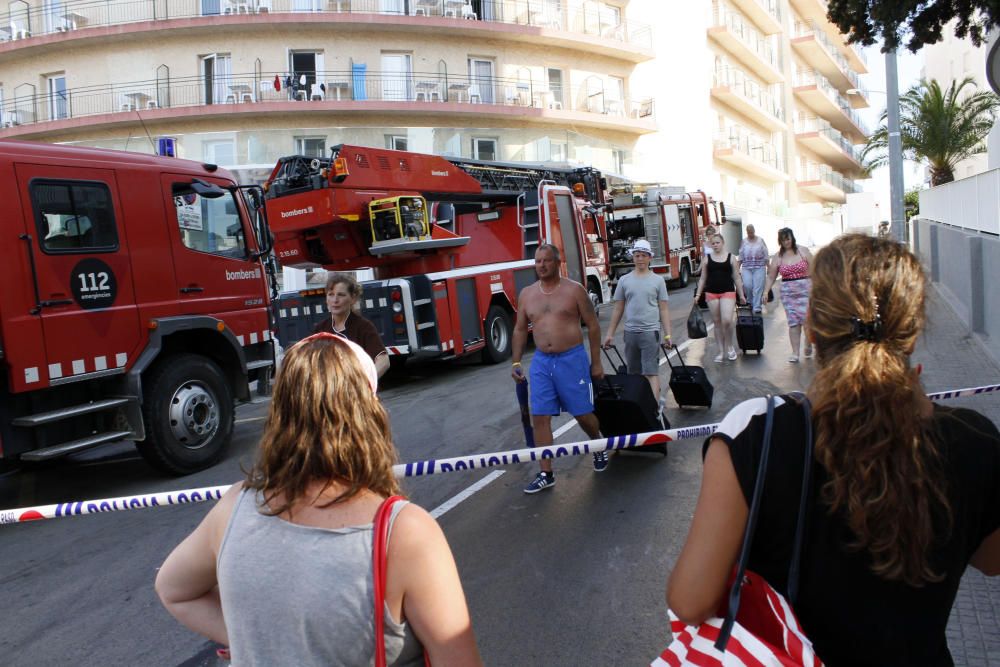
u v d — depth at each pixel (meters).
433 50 30.12
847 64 68.06
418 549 1.62
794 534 1.47
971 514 1.49
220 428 7.70
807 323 1.63
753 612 1.51
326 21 28.16
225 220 8.10
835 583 1.45
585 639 3.76
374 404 1.81
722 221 29.62
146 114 27.44
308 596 1.56
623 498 5.70
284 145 28.17
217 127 28.11
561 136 32.59
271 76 28.25
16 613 4.57
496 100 31.48
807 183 56.81
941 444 1.46
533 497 5.89
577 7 33.84
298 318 12.09
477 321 12.66
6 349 5.94
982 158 35.12
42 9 28.92
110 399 6.80
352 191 11.45
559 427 7.98
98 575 5.08
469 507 5.79
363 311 11.41
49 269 6.28
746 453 1.50
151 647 4.04
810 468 1.47
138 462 8.30
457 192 13.51
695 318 10.18
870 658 1.46
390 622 1.59
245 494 1.75
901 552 1.39
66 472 8.07
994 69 11.57
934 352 9.84
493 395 10.16
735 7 46.38
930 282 1.58
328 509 1.66
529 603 4.17
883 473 1.38
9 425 6.14
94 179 6.72
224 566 1.64
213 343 8.02
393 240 11.50
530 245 14.31
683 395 7.84
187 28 27.64
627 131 35.75
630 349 7.76
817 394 1.50
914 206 45.22
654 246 23.33
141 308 7.00
